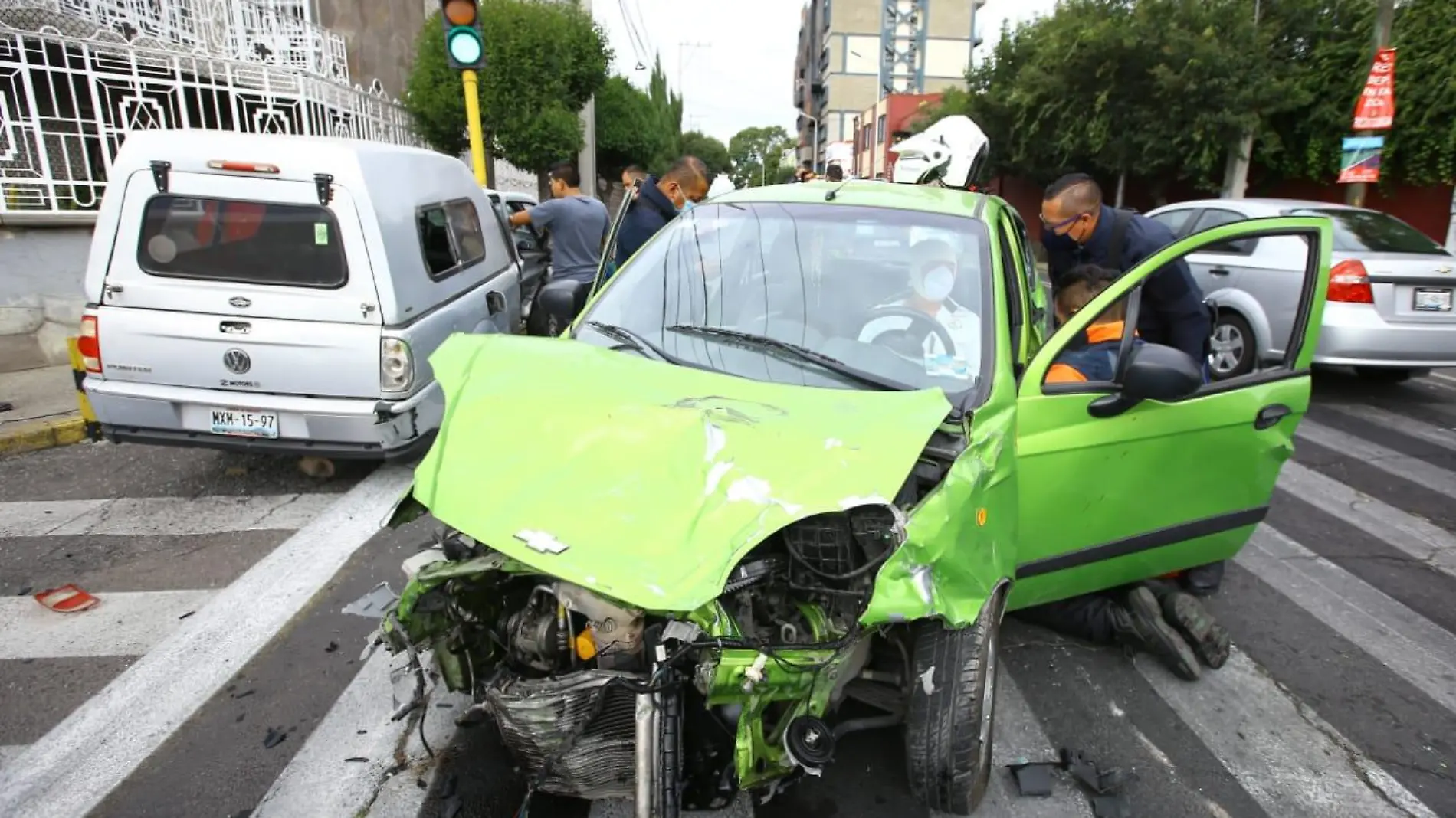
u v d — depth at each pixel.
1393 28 15.74
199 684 3.38
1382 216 8.16
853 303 3.23
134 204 4.75
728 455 2.31
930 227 3.48
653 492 2.24
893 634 2.72
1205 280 8.31
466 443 2.53
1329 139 17.59
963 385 2.91
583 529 2.16
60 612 3.89
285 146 4.85
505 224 8.05
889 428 2.42
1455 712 3.47
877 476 2.26
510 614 2.43
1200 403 3.37
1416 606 4.33
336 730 3.11
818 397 2.61
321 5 17.06
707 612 2.02
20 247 7.89
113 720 3.15
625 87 34.16
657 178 5.97
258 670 3.48
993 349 3.03
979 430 2.71
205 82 10.32
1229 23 17.64
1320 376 9.09
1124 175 20.67
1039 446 3.03
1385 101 10.95
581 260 7.61
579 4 18.02
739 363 2.99
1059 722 3.30
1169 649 3.53
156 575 4.27
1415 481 6.05
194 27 11.73
